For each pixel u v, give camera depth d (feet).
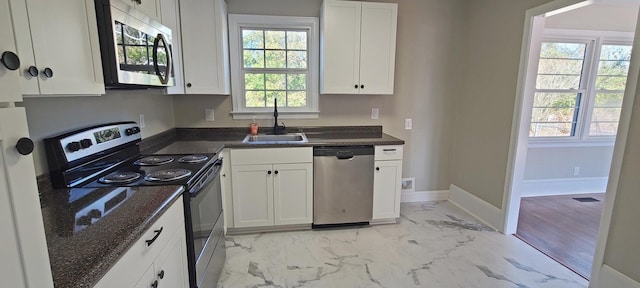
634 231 5.67
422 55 10.82
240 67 9.96
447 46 10.89
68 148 4.72
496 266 7.40
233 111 10.06
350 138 9.57
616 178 5.92
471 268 7.31
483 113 10.02
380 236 8.90
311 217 9.13
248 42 9.96
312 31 10.02
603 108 12.41
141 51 5.39
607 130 12.64
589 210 11.10
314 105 10.48
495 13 9.36
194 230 5.03
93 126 5.57
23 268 1.75
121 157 6.14
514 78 8.68
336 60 9.42
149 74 5.69
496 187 9.47
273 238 8.77
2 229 1.63
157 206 3.93
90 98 5.57
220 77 8.87
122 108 6.72
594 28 11.68
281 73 10.28
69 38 3.69
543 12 7.66
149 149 7.75
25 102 4.16
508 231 9.10
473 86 10.50
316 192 9.00
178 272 4.59
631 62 5.64
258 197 8.78
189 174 5.31
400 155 9.27
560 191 12.89
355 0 10.17
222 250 7.24
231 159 8.48
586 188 13.04
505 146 9.07
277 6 9.71
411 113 11.16
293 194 8.91
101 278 2.64
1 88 1.60
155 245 3.79
